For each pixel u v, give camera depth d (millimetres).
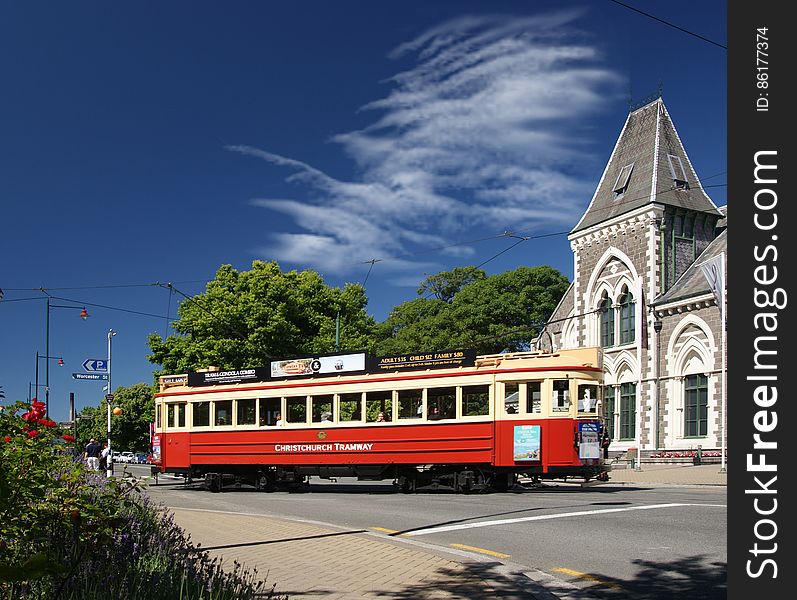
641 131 45969
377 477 24406
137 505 11281
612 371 43562
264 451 26469
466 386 23000
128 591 6328
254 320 47938
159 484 33781
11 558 6223
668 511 15914
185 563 7602
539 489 23797
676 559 10805
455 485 23031
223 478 27750
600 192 47156
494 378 22594
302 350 49875
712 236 43938
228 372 28266
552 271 60406
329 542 12695
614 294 44188
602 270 45250
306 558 11078
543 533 13633
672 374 39469
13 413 7551
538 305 58625
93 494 8859
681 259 42375
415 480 23922
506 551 12000
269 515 17688
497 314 57938
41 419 7887
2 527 6164
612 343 44188
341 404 25172
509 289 59875
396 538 13641
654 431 39969
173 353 48750
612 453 42656
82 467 8117
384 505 19703
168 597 6566
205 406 28297
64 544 6805
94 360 44094
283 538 13180
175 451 28828
